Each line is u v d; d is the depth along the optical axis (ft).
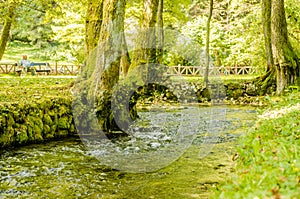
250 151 18.40
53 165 25.49
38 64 99.14
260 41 78.79
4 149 28.94
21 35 144.77
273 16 58.65
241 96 67.46
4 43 70.23
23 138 30.81
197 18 110.83
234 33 101.14
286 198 9.12
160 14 62.39
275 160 13.84
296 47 69.62
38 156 27.63
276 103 35.35
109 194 20.17
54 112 34.94
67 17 87.66
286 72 57.57
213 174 23.00
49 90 46.39
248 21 88.33
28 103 32.68
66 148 30.42
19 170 24.12
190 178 22.45
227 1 100.58
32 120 32.27
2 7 68.23
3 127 28.94
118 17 38.11
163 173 23.61
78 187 21.22
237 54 98.58
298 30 74.18
